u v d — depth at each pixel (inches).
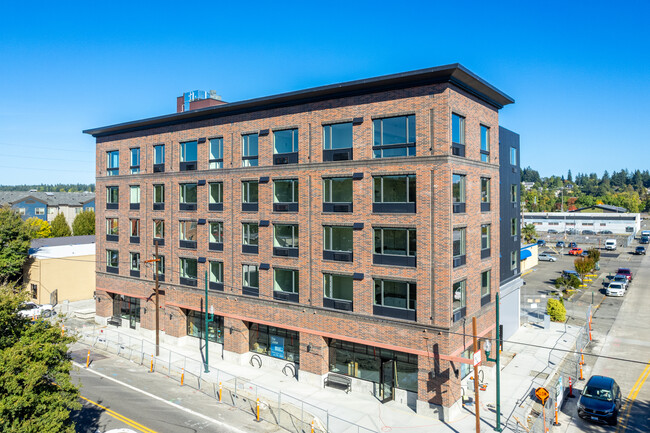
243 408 1043.3
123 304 1758.1
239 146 1359.5
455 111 1036.5
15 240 2004.2
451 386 987.9
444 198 999.6
